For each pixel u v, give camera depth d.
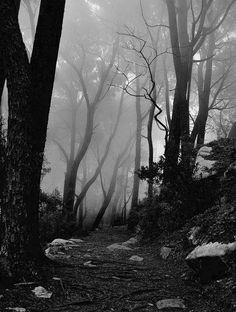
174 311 5.89
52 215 14.99
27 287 6.34
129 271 8.30
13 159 6.57
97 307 5.95
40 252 7.61
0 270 6.44
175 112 15.59
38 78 7.51
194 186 11.57
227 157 11.45
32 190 7.43
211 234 7.43
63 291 6.45
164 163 12.64
